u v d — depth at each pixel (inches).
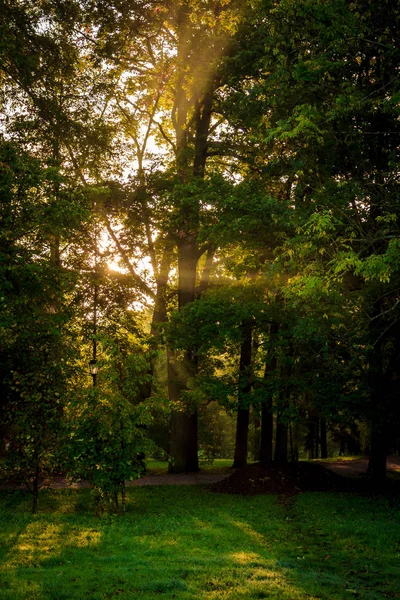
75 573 334.3
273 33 578.9
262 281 808.3
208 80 955.3
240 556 401.1
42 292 652.1
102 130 915.4
